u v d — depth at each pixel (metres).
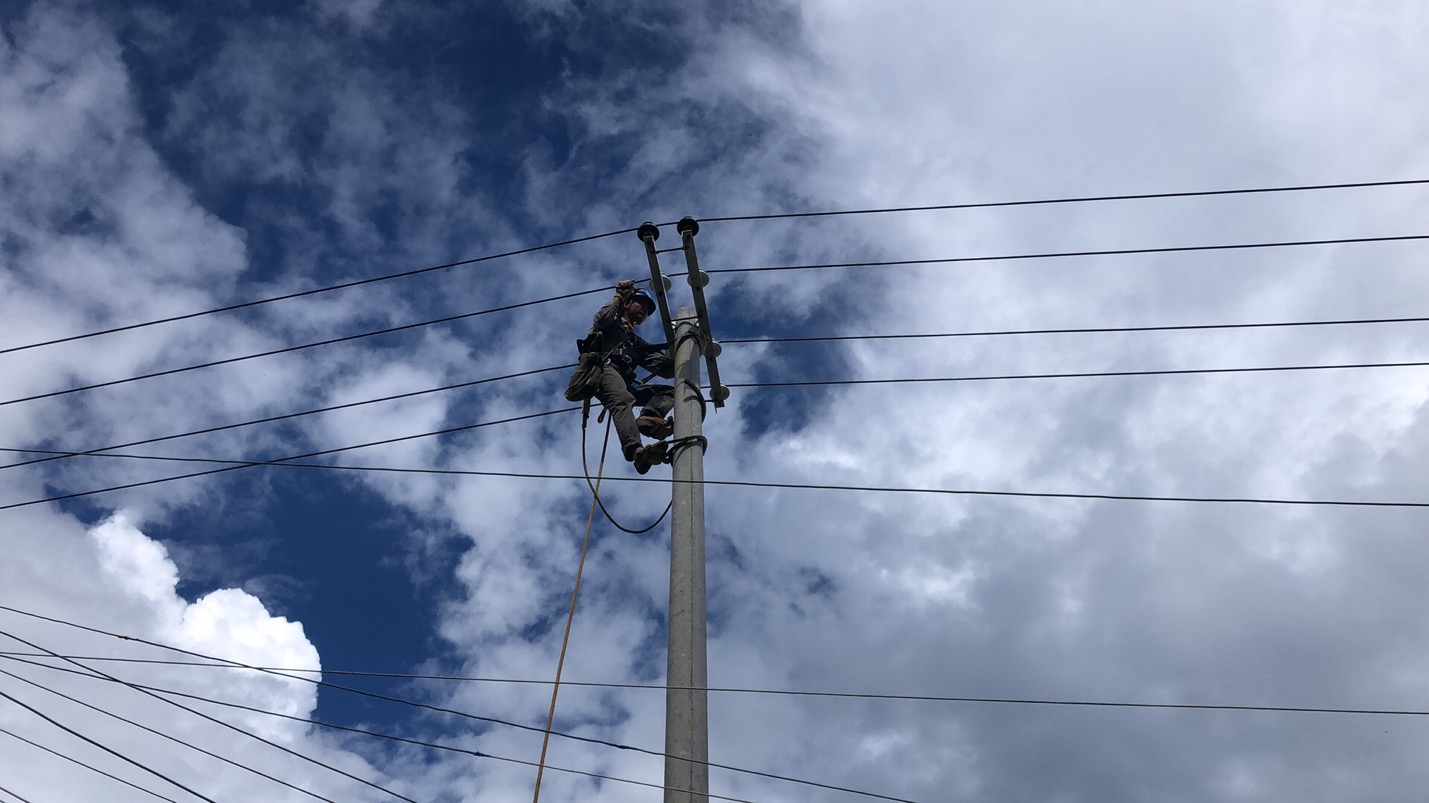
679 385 7.84
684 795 5.78
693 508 7.14
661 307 8.29
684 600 6.62
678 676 6.27
